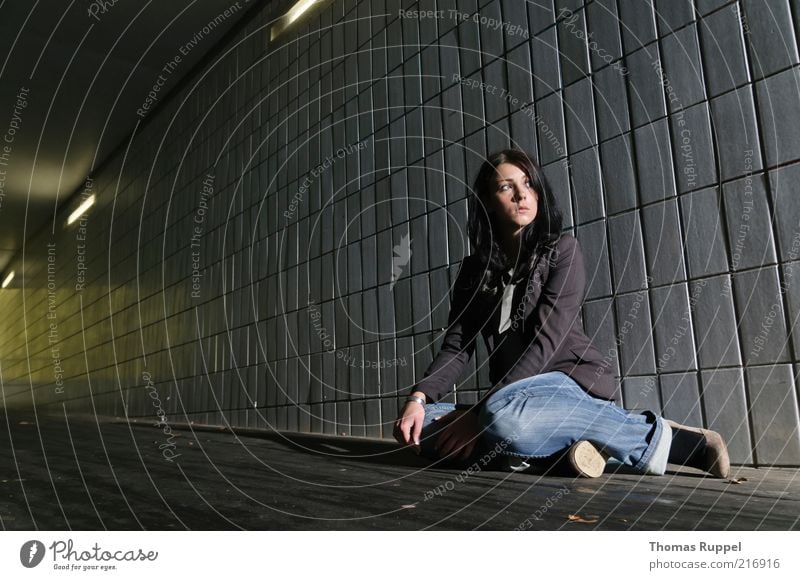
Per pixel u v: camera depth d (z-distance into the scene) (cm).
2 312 827
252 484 109
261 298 294
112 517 80
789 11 121
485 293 139
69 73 356
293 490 102
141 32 327
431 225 205
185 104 379
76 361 540
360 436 225
